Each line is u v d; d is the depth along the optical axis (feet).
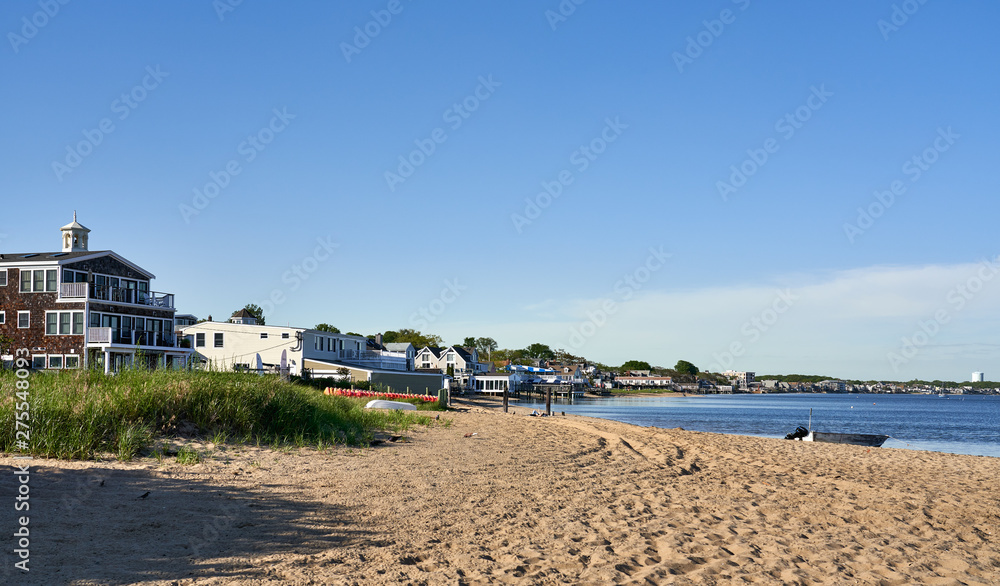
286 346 185.88
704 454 62.39
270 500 29.50
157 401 43.11
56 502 25.77
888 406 432.25
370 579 19.88
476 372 374.43
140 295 145.28
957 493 45.01
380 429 62.69
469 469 42.65
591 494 37.01
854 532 30.68
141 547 21.30
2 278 130.41
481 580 20.65
